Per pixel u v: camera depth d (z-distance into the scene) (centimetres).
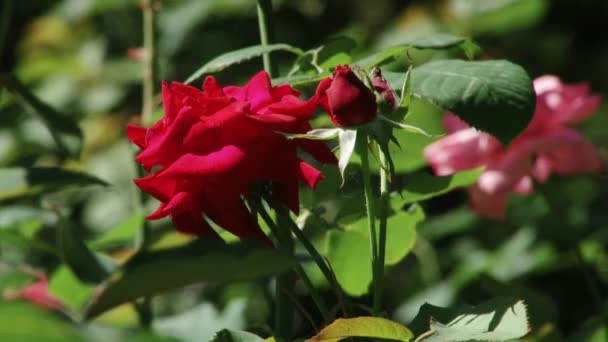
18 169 116
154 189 104
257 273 96
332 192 118
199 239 96
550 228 171
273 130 103
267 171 103
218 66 115
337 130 106
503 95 108
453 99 108
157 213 105
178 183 104
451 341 102
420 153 134
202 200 104
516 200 196
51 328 91
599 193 193
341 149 106
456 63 111
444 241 205
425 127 147
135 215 132
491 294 130
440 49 113
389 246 121
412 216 120
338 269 120
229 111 103
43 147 190
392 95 107
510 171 147
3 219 121
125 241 134
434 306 107
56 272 119
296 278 117
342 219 118
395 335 104
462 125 147
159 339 93
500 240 195
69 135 126
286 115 105
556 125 150
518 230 194
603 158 174
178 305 177
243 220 103
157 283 96
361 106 105
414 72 110
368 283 121
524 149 147
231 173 102
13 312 91
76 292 119
